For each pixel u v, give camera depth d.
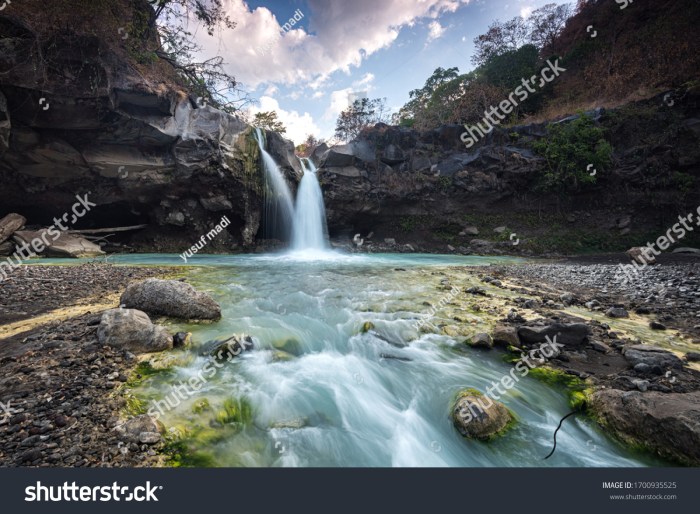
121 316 5.59
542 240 28.25
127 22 18.05
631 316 7.94
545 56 46.53
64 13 14.75
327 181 29.61
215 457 3.41
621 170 27.67
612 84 32.91
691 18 30.48
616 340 6.29
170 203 23.02
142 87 17.80
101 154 19.19
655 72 30.47
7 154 17.42
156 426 3.58
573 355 5.77
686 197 26.02
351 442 3.99
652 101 28.36
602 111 29.39
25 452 3.05
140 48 19.28
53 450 3.12
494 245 28.48
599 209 28.62
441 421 4.38
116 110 17.70
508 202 30.50
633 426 3.87
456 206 31.00
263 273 14.66
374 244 30.75
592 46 38.81
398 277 13.91
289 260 21.06
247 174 24.42
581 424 4.26
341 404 4.64
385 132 31.64
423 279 13.38
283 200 27.22
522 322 7.36
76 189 20.22
